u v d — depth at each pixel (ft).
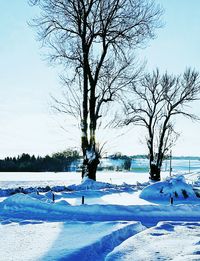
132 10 103.71
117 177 250.37
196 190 85.56
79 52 106.32
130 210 54.75
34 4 100.68
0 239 29.63
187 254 24.50
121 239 32.07
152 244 27.99
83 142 106.83
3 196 78.74
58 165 301.63
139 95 144.66
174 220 50.08
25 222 38.83
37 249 25.88
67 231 33.24
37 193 72.90
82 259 24.13
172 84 146.30
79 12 104.01
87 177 104.99
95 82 105.70
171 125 150.92
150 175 149.18
